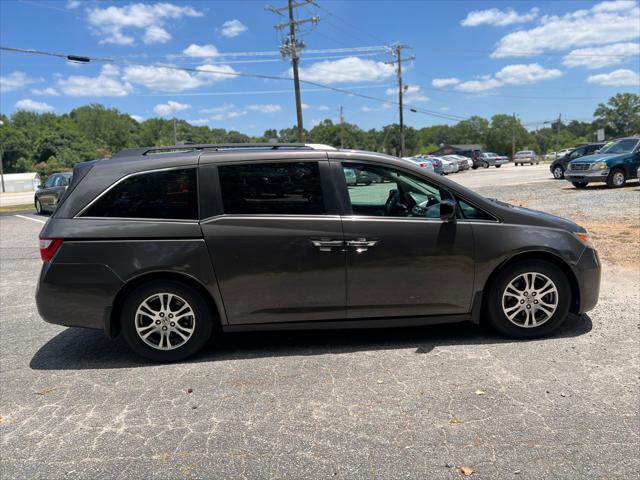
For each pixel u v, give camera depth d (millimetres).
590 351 4082
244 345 4500
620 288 5871
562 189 17969
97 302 4023
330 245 4055
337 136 105875
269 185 4113
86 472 2738
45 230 4078
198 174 4098
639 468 2615
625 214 11148
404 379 3697
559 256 4234
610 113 121688
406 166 4250
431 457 2760
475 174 37281
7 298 6633
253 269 4047
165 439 3037
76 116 145875
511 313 4336
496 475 2596
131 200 4082
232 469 2721
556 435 2926
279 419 3213
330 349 4328
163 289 4074
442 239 4145
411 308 4215
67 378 3971
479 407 3264
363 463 2730
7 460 2875
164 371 4027
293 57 33750
